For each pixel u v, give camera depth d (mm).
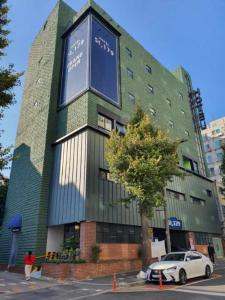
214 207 33812
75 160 19281
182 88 39812
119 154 15383
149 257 14969
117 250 18047
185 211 27766
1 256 22812
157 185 14930
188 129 36719
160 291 10469
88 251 16031
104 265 16156
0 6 11328
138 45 31422
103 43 24594
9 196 25297
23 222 20984
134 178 14930
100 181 18719
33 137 24141
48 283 13602
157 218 23094
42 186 20297
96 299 9328
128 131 16688
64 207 18594
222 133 58125
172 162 15406
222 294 9281
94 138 19625
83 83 21672
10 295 10531
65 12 27609
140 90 28500
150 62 33031
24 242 19844
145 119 17016
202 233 29594
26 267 15188
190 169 33531
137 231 20625
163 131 17344
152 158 14680
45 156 21312
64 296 10203
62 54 25609
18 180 24422
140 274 14180
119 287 11984
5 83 10547
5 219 24500
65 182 19406
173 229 24875
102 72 23172
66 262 15422
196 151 36500
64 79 24156
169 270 12148
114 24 27453
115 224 18859
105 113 21766
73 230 18688
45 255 18422
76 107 21391
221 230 33188
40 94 25359
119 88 24766
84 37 23562
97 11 24953
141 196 14641
